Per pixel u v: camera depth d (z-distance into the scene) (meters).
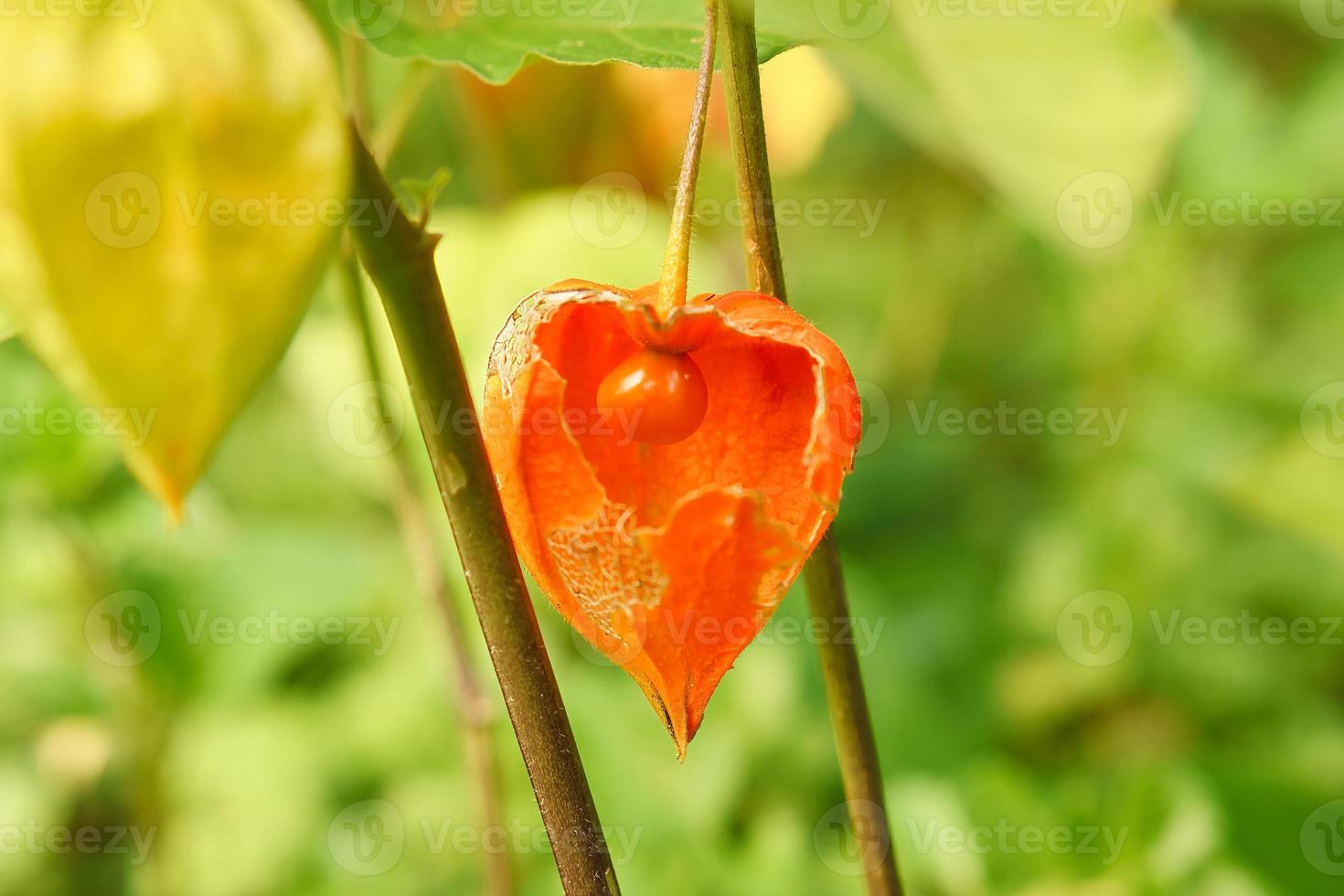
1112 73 0.39
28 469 0.69
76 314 0.41
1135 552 0.96
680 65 0.47
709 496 0.44
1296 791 0.70
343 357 0.72
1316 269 1.03
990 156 0.38
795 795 0.79
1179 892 0.60
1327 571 0.94
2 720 0.80
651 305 0.45
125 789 0.83
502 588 0.45
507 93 0.78
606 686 0.78
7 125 0.41
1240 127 0.98
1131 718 0.94
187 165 0.41
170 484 0.42
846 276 1.21
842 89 0.82
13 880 0.82
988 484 1.13
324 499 1.03
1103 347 1.04
